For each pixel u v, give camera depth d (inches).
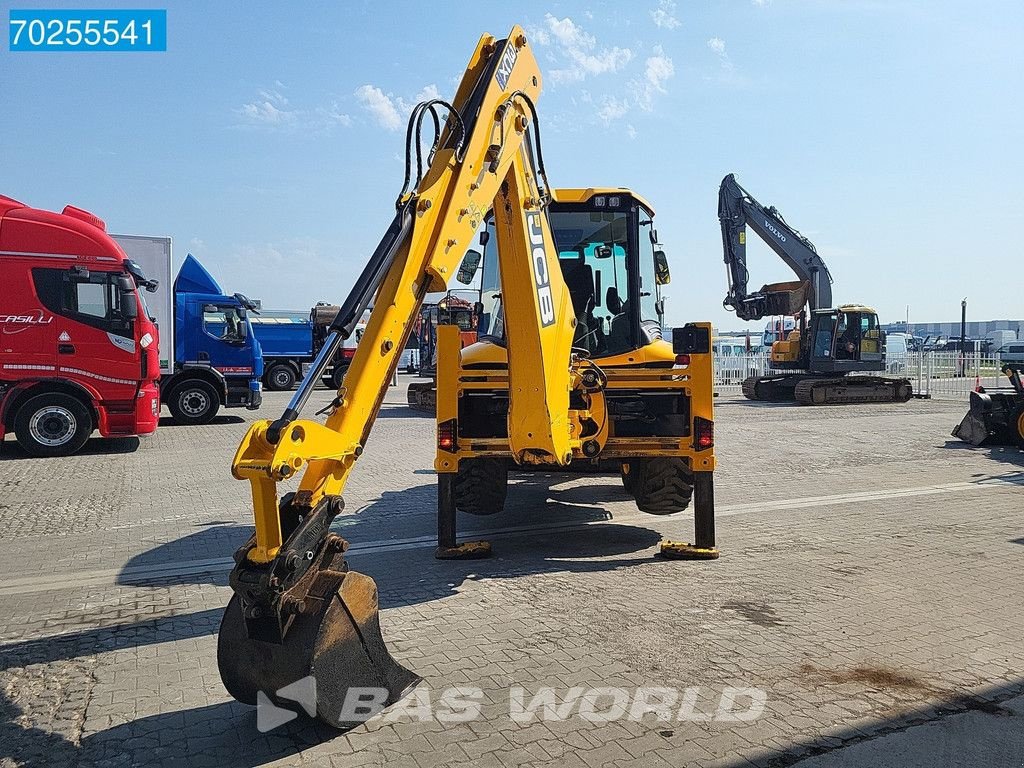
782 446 533.3
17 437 476.1
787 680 155.8
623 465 283.3
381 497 362.3
